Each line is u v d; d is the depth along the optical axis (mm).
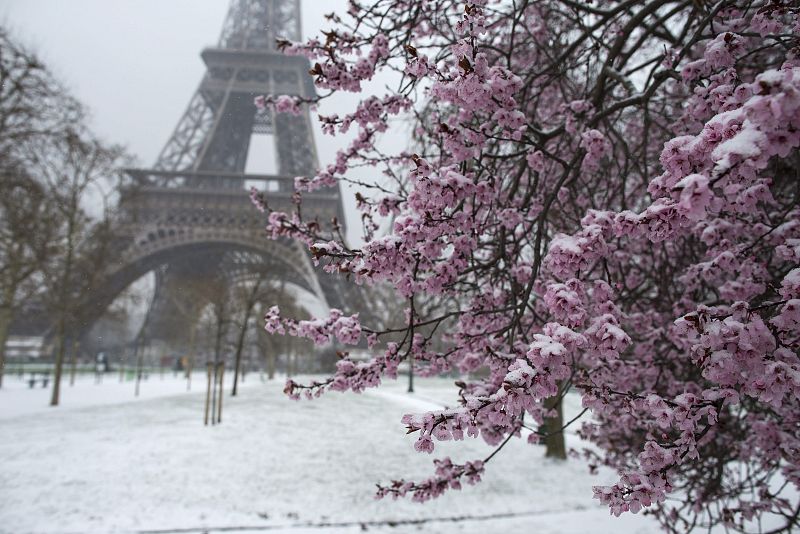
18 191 18016
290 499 8039
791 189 4441
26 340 55125
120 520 6891
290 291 43844
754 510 3947
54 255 19766
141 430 13281
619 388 3555
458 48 2598
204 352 66438
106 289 25375
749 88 2133
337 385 3227
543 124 5262
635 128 6539
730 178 1742
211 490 8281
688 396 2441
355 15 3873
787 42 2717
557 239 2455
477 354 3793
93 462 9711
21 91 15797
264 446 11758
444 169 2850
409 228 2803
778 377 2045
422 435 2170
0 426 13703
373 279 3006
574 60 5234
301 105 4051
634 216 2273
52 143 18219
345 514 7461
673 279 4723
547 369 2121
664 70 3379
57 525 6641
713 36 3295
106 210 22344
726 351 2154
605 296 2574
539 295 3756
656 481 2416
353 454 11375
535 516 7605
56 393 19391
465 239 3184
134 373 47625
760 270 3219
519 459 11477
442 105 5184
